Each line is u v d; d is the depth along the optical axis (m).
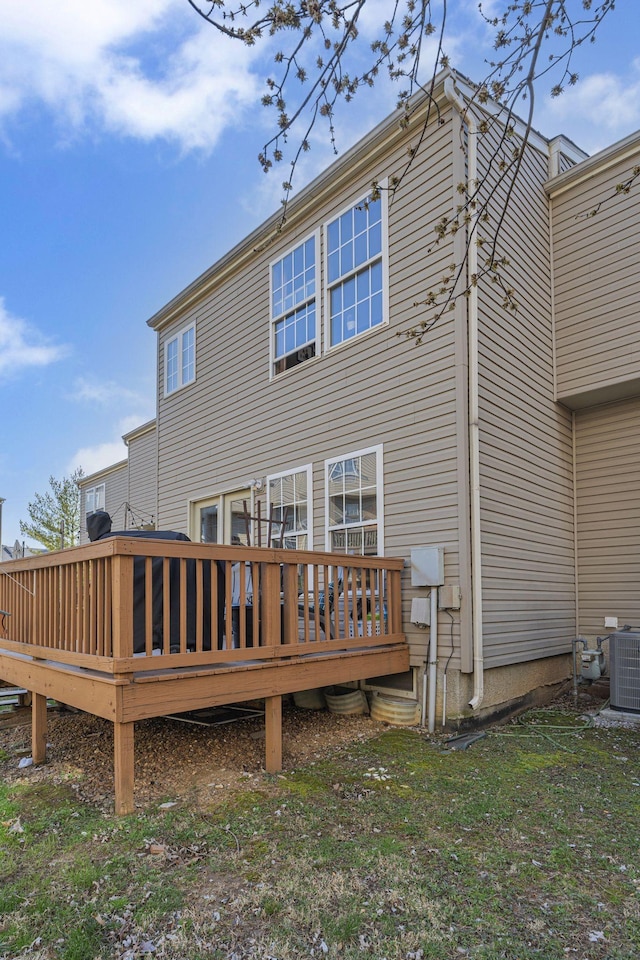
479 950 2.11
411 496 5.83
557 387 7.11
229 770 4.14
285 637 4.48
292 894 2.47
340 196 7.05
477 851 2.88
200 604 3.87
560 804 3.49
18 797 3.67
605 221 6.81
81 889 2.52
